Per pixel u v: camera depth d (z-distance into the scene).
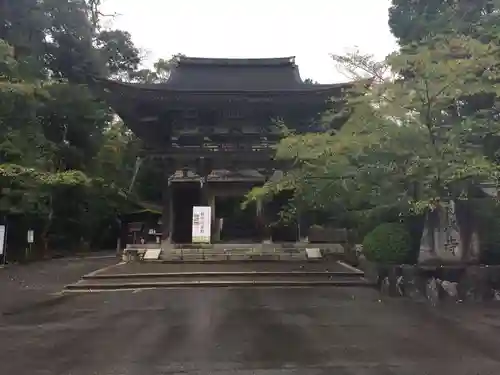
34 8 42.28
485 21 20.70
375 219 20.27
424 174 15.45
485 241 16.33
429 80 15.04
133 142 52.25
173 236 30.00
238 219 32.16
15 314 13.86
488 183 15.74
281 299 16.27
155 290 18.62
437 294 15.23
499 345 9.74
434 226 17.56
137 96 29.77
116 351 9.40
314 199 19.62
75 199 40.09
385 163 16.20
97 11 54.53
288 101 30.14
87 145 45.91
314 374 7.73
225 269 22.41
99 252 45.94
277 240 30.33
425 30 28.69
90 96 44.50
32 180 31.55
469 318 12.71
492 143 16.19
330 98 27.41
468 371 7.88
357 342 10.05
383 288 17.64
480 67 15.30
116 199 46.44
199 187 30.50
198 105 30.86
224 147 30.69
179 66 34.97
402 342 10.02
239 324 12.11
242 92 29.72
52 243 42.47
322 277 20.70
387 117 16.48
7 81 29.06
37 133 36.56
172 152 30.64
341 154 17.47
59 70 47.78
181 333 11.09
